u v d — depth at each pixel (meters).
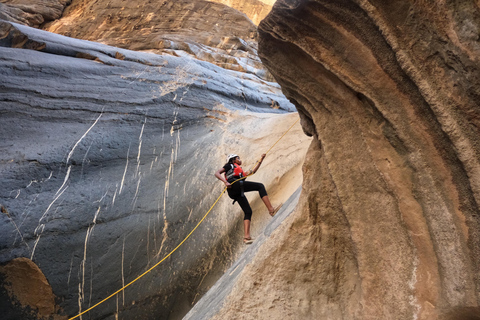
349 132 2.48
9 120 6.89
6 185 5.93
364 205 2.39
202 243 6.39
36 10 18.16
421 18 1.83
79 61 9.02
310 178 2.92
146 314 5.78
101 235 6.03
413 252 2.09
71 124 7.36
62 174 6.48
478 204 1.70
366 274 2.33
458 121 1.76
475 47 1.66
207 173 7.27
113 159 7.10
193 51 14.26
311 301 2.57
